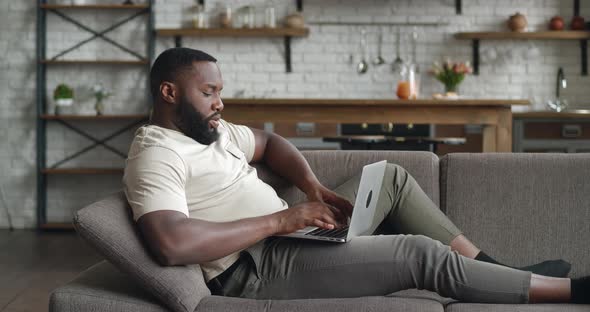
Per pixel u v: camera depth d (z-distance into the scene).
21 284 3.97
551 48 6.20
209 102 2.04
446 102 4.83
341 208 2.26
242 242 1.82
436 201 2.47
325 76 6.22
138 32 6.16
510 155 2.47
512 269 1.89
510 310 1.82
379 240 1.95
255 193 2.10
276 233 1.89
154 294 1.78
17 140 6.13
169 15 6.18
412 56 6.21
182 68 2.01
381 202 2.28
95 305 1.78
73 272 4.30
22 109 6.13
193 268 1.88
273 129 5.86
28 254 4.88
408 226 2.27
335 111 4.94
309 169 2.37
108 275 1.95
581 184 2.40
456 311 1.84
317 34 6.21
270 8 6.05
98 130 6.18
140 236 1.81
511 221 2.41
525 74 6.23
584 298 1.85
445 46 6.20
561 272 2.17
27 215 6.14
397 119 4.91
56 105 5.97
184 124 2.02
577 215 2.39
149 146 1.90
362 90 6.22
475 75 6.23
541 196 2.41
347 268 1.92
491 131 4.90
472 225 2.43
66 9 6.14
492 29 6.20
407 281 1.90
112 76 6.16
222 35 6.12
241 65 6.22
